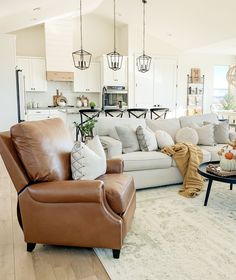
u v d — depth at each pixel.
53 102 7.84
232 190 3.48
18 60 7.21
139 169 3.43
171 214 2.78
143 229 2.47
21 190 2.10
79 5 6.21
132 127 3.96
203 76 8.70
